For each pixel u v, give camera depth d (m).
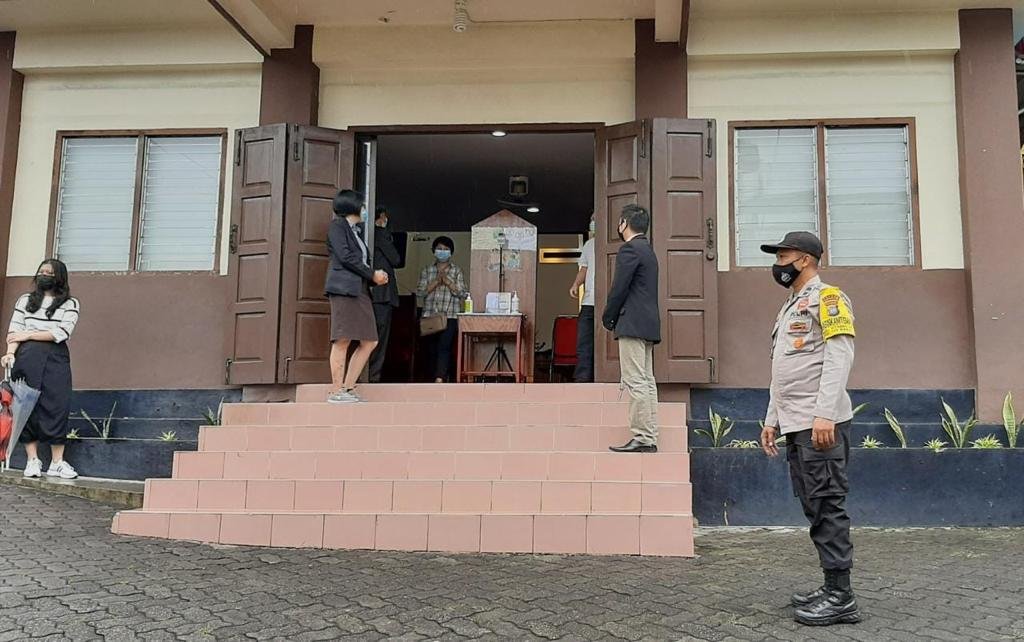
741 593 3.52
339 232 5.79
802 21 6.62
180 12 6.93
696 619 3.14
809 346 3.29
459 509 4.66
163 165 7.24
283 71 7.00
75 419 6.84
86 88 7.32
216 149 7.21
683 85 6.70
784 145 6.77
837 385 3.16
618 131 6.68
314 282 6.68
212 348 6.89
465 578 3.80
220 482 4.82
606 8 6.59
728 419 6.27
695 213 6.41
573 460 4.85
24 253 7.17
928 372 6.32
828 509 3.17
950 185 6.51
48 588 3.47
